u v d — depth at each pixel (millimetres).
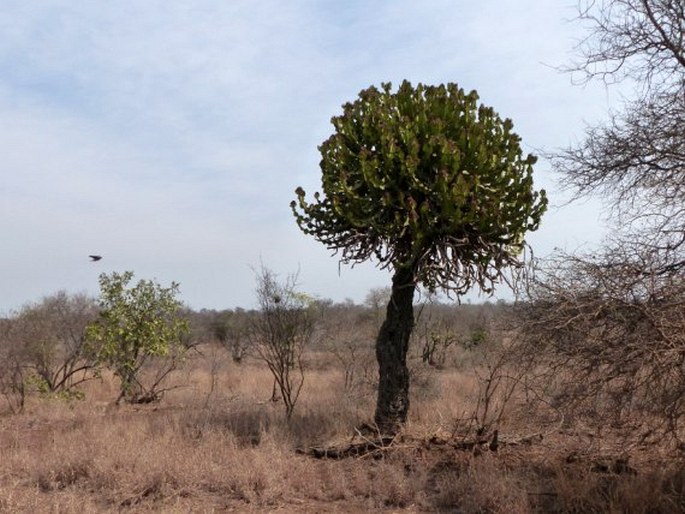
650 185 6633
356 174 8648
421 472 6934
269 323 11438
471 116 8750
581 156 7195
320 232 9016
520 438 7918
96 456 7297
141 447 7637
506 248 8266
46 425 10930
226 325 28781
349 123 8977
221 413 10609
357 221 8266
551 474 6867
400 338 8625
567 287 5922
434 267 8312
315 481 6824
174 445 7789
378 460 7605
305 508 6219
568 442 7820
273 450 7516
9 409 12742
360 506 6266
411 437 8133
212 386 14859
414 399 11570
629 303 5559
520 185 8359
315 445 8484
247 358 24812
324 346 19531
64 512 5797
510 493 5992
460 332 20000
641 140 6680
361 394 12195
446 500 6234
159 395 15078
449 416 9586
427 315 20375
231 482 6754
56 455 7441
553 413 7266
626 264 5742
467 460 7266
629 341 5465
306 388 15117
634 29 6988
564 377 6059
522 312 6281
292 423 9586
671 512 5477
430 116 8492
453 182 8148
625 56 7137
